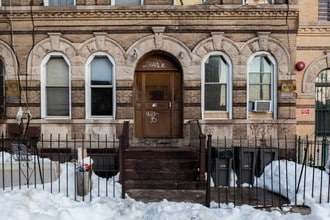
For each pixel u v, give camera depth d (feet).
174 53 41.83
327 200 28.22
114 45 41.81
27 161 30.78
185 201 29.27
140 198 30.01
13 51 41.93
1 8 41.47
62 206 25.62
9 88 42.04
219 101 42.93
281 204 28.32
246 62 41.88
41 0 41.88
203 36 41.83
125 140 34.88
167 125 43.34
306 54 45.80
